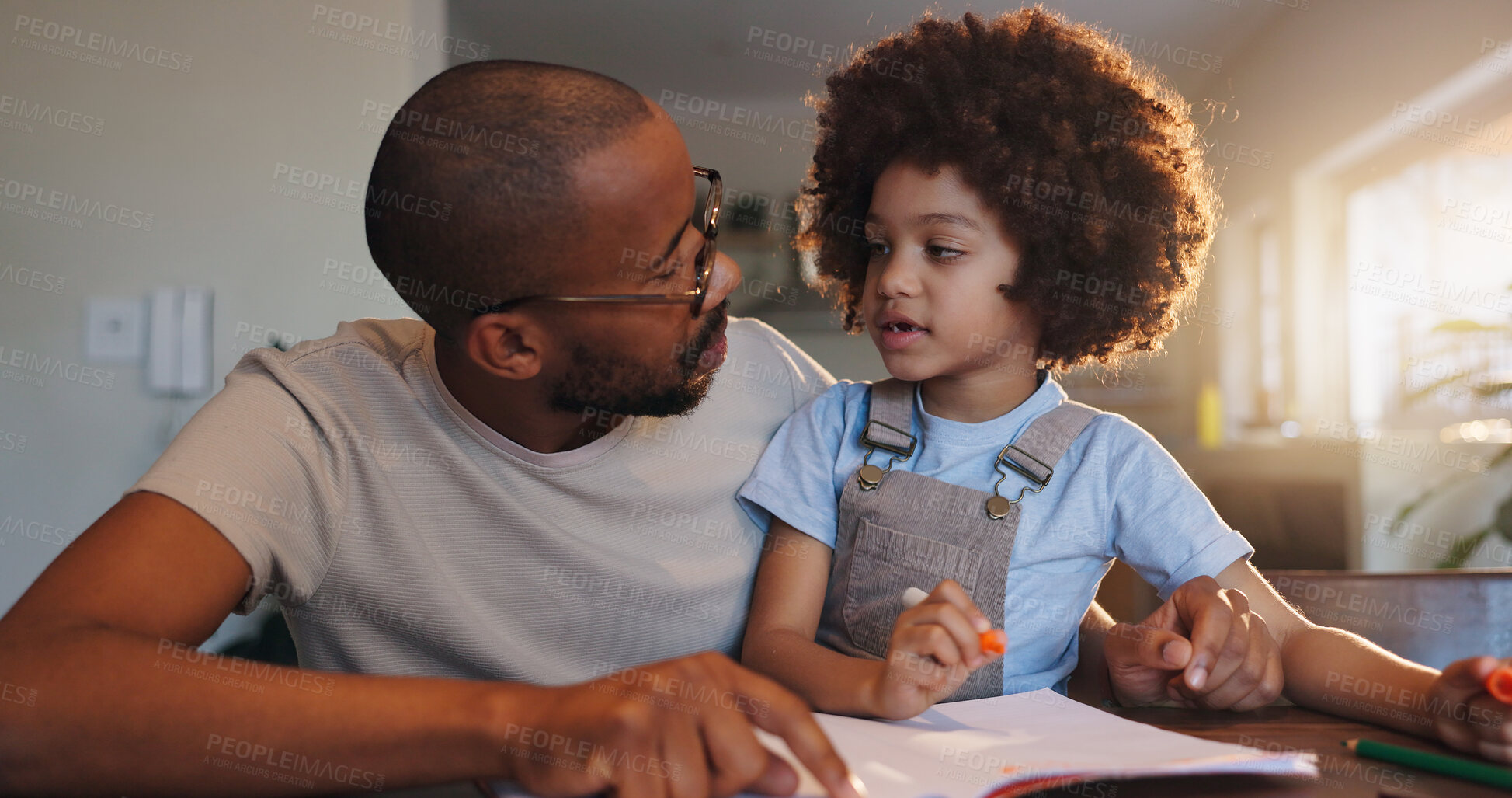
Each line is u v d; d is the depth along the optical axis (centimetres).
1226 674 61
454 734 42
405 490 71
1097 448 77
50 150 176
